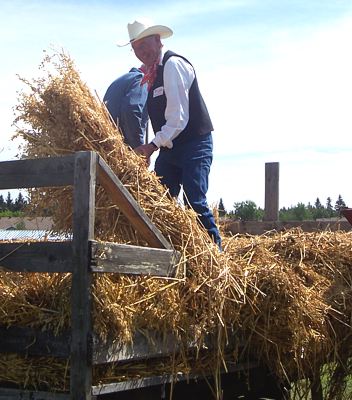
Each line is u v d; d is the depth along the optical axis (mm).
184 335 3873
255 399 4852
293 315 4332
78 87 3906
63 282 3527
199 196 4867
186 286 3957
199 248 4070
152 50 5023
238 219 7211
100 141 3830
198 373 4051
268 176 7496
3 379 3533
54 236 3900
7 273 3676
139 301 3625
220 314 3982
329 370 5070
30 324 3494
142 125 5707
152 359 3818
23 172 3430
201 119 4957
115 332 3402
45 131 3869
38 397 3385
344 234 5504
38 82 3930
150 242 3850
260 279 4383
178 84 4785
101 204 3832
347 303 4906
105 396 3664
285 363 4508
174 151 5016
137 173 3936
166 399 4109
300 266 4852
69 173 3299
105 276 3477
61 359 3457
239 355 4359
